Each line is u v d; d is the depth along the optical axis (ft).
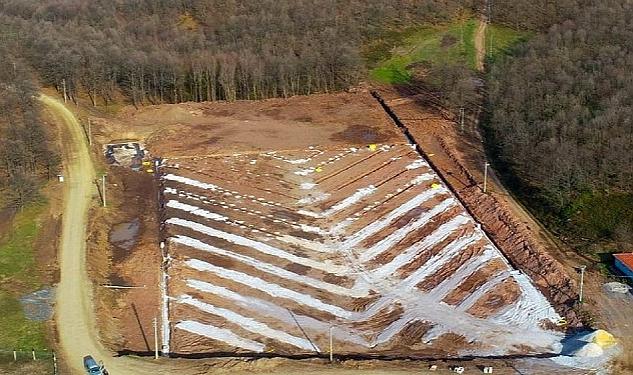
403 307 231.71
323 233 272.72
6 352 201.26
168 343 213.25
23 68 377.09
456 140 343.87
